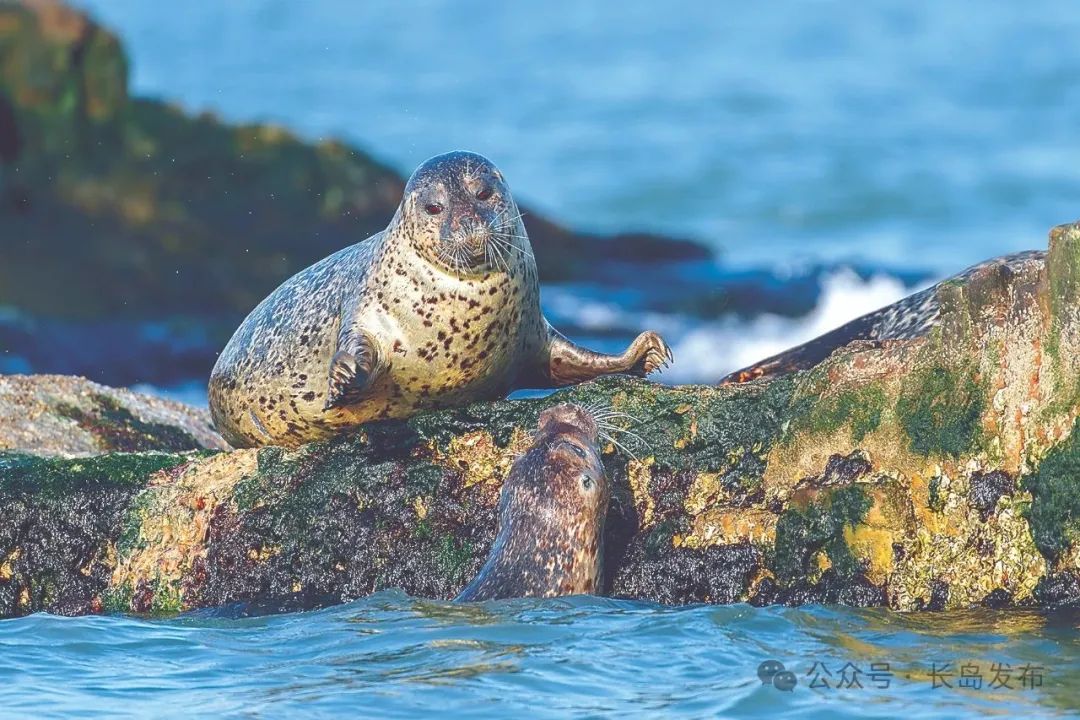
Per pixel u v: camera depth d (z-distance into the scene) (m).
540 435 32.84
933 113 181.12
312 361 36.66
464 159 35.16
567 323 89.44
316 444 35.84
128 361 80.00
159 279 91.06
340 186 101.06
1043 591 30.33
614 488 33.47
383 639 29.62
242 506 35.00
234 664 28.72
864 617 30.03
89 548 35.69
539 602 31.22
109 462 36.69
